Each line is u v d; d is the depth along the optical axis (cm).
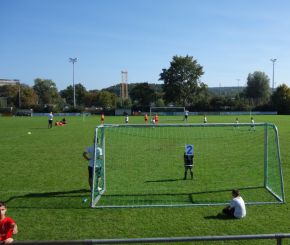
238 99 9956
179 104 11538
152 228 905
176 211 1045
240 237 450
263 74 12369
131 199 1189
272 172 1592
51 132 3719
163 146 2467
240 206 973
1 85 15525
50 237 855
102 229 903
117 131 3372
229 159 1936
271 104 9200
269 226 909
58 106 10056
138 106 9806
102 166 1320
